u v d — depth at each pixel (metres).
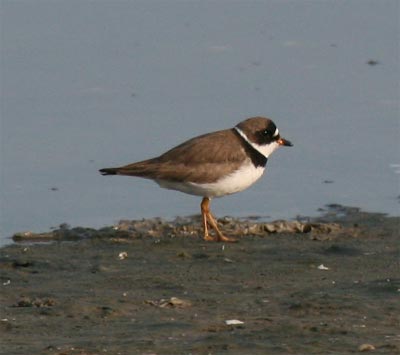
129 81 20.94
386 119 18.80
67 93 20.20
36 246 12.81
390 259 12.03
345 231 13.59
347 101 19.84
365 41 23.56
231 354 8.23
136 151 17.23
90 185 16.03
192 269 11.59
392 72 21.55
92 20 24.81
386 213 14.68
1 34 23.62
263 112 19.16
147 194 15.74
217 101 19.77
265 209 15.03
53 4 25.80
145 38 23.69
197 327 9.09
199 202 15.45
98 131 18.19
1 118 18.78
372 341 8.62
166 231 13.72
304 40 23.69
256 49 23.06
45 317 9.47
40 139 17.81
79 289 10.67
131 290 10.63
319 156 17.23
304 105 19.59
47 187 15.88
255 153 13.69
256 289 10.65
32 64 21.83
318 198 15.46
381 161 16.95
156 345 8.48
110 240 13.04
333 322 9.28
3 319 9.38
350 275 11.29
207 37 23.86
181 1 26.33
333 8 25.97
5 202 15.20
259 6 26.05
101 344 8.52
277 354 8.24
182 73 21.48
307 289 10.62
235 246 12.74
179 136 17.88
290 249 12.55
